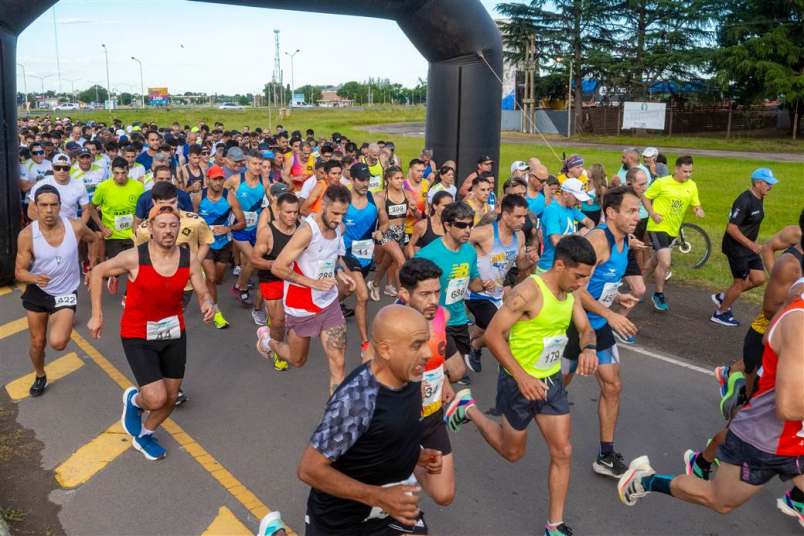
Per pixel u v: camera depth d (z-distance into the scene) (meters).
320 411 6.01
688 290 10.13
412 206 9.12
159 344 4.97
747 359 4.93
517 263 7.02
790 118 46.75
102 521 4.26
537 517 4.39
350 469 2.77
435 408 3.89
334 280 5.88
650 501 4.58
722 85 46.38
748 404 3.49
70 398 6.26
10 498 4.51
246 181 9.12
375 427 2.69
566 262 3.73
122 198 9.26
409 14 11.73
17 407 6.05
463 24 11.82
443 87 12.30
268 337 6.37
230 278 11.13
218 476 4.84
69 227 5.96
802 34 45.91
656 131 51.44
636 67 53.50
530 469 5.04
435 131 12.62
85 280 10.65
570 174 9.87
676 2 52.25
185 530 4.18
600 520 4.34
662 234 9.04
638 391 6.46
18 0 9.66
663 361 7.25
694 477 3.77
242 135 20.30
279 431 5.59
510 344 3.99
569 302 3.95
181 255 4.91
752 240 8.05
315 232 5.64
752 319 8.71
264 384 6.65
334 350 5.78
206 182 8.88
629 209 4.66
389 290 9.94
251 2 10.49
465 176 12.55
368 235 7.95
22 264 5.79
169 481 4.77
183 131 23.59
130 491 4.63
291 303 5.81
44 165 12.66
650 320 8.70
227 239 8.82
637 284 6.88
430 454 3.36
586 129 55.38
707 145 42.28
